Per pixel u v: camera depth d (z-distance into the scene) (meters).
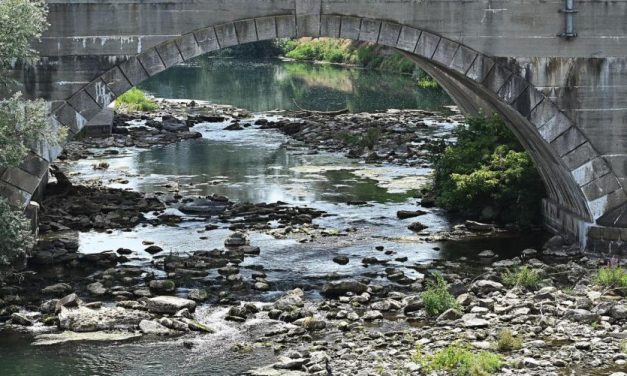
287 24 26.03
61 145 25.42
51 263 27.12
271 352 20.91
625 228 27.00
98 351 21.05
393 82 87.06
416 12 26.39
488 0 26.56
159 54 25.61
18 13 22.36
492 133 33.44
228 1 25.70
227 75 96.75
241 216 32.97
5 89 25.16
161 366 20.20
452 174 32.03
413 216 32.88
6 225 22.58
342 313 23.06
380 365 19.95
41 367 20.17
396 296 24.36
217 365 20.25
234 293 24.75
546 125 27.08
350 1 26.11
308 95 75.88
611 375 19.09
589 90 27.03
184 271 26.33
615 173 27.22
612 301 23.38
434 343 21.20
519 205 31.12
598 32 26.88
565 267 26.17
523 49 26.78
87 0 25.17
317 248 28.94
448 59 26.72
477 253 28.28
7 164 22.62
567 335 21.55
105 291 24.61
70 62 25.31
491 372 19.42
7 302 23.89
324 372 19.61
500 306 23.31
